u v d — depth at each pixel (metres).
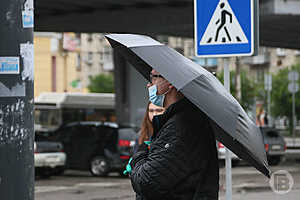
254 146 5.77
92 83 126.19
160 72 5.61
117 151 31.23
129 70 47.22
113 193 23.92
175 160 5.43
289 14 32.28
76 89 103.19
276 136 38.22
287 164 39.66
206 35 10.77
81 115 62.53
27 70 7.60
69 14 37.69
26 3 7.61
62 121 61.06
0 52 7.50
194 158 5.50
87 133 32.59
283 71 88.19
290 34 43.56
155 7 35.72
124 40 6.05
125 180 29.95
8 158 7.43
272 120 89.75
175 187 5.51
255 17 10.45
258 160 5.78
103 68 142.25
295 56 120.62
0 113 7.48
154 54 5.79
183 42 132.25
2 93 7.49
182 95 5.93
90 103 63.38
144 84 47.12
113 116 64.88
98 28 40.97
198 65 6.13
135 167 5.68
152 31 38.28
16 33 7.54
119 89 47.72
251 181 27.42
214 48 10.73
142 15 36.59
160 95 5.93
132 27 37.47
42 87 90.00
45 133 34.12
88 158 32.25
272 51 124.31
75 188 25.89
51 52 95.94
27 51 7.61
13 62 7.52
